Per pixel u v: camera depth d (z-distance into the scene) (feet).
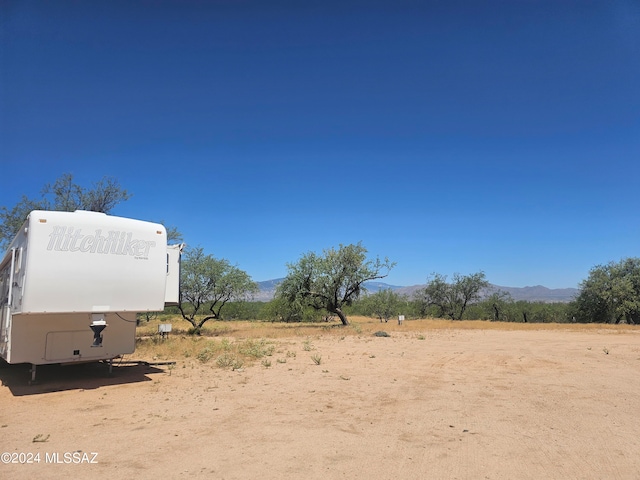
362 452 16.40
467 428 19.52
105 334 31.40
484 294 179.01
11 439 17.99
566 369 36.68
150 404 24.11
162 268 30.22
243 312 173.17
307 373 34.22
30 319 28.84
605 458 15.83
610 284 155.12
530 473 14.46
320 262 106.22
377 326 106.52
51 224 26.43
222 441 17.65
